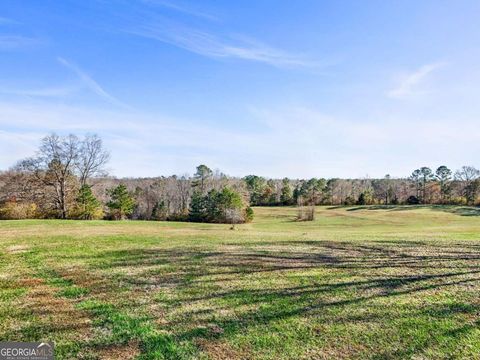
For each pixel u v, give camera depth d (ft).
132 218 165.89
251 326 18.24
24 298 23.13
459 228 100.32
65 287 25.82
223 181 204.23
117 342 16.35
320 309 20.76
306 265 33.17
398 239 53.31
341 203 252.62
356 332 17.51
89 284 26.66
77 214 138.00
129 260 36.04
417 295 23.40
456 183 243.81
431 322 18.74
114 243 49.21
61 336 17.02
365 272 30.14
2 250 42.98
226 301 22.30
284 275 29.17
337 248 43.47
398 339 16.71
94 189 157.69
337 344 16.21
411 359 14.85
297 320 19.07
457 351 15.49
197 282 27.09
